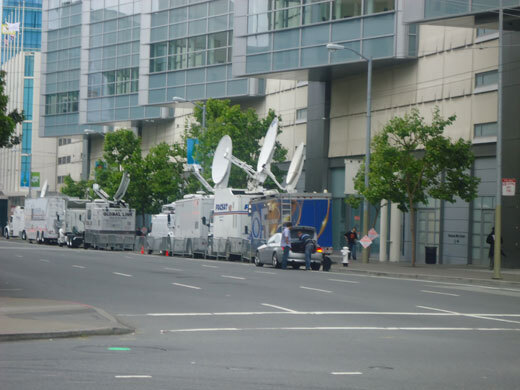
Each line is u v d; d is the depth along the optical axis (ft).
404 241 157.58
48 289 77.05
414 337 47.57
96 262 127.44
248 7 179.73
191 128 194.90
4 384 30.12
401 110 159.63
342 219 178.19
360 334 48.39
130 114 268.62
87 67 283.38
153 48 237.04
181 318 55.83
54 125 318.24
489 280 101.96
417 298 73.67
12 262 122.83
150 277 94.17
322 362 37.32
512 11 123.34
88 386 29.91
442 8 129.29
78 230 224.53
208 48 221.66
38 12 566.77
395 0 154.10
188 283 85.66
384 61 157.79
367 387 31.01
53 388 29.40
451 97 146.30
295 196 127.03
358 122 171.12
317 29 166.09
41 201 240.32
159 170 219.41
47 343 42.80
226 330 49.55
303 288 81.25
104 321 51.26
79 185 287.28
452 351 41.96
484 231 138.31
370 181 131.85
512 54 130.31
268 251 125.49
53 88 318.24
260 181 154.20
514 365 37.63
